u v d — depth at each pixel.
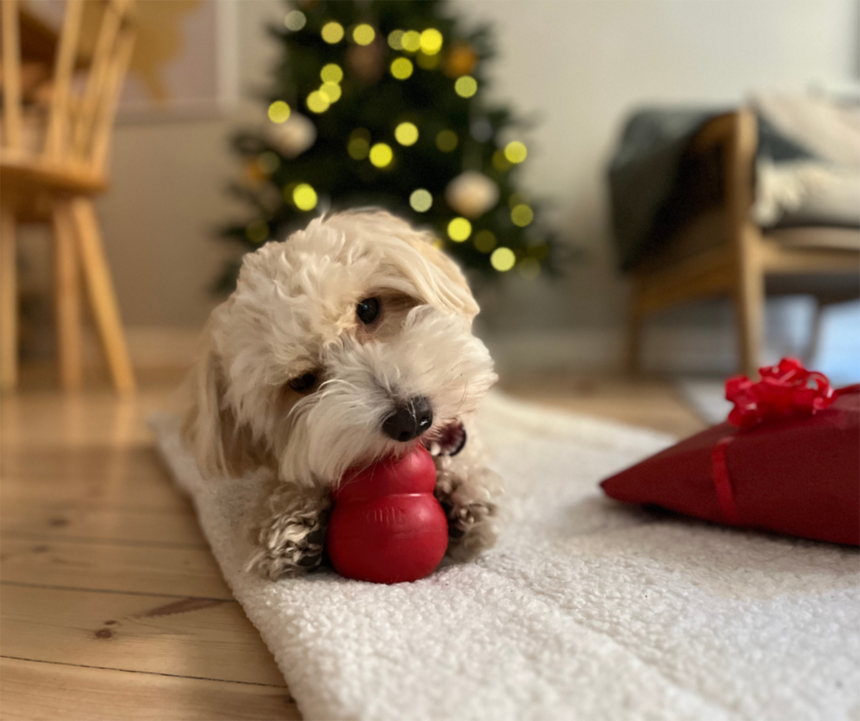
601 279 3.28
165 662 0.63
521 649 0.56
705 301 3.17
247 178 2.83
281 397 0.80
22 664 0.63
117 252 3.57
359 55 2.61
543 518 0.99
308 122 2.66
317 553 0.74
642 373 3.02
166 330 3.58
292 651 0.58
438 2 2.72
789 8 3.10
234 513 0.94
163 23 3.39
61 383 2.52
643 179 2.33
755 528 0.87
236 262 2.75
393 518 0.71
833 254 1.91
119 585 0.81
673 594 0.67
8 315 2.50
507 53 3.25
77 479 1.33
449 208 2.59
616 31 3.19
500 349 3.33
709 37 3.15
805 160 2.00
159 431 1.50
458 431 0.82
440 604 0.66
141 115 3.47
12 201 2.35
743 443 0.82
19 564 0.89
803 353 3.03
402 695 0.49
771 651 0.54
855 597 0.65
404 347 0.75
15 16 1.93
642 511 1.00
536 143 3.27
